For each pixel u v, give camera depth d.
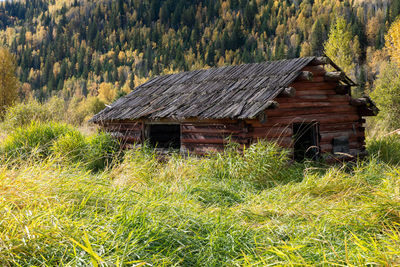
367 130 18.09
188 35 188.62
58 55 189.75
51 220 4.05
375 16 141.38
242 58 154.25
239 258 4.15
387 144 13.16
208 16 199.12
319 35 135.00
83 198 4.83
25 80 167.12
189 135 11.70
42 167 5.73
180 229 4.43
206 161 9.00
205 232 4.67
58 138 11.86
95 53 184.88
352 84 12.51
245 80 12.13
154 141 14.45
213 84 12.79
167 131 14.87
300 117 11.43
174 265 3.66
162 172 8.56
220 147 11.00
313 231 4.55
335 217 4.85
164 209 5.00
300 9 175.62
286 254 3.82
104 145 12.26
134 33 191.62
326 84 12.24
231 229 4.75
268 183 8.20
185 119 11.36
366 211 4.85
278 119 11.00
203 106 11.45
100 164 11.32
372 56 110.62
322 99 12.04
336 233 4.57
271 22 176.50
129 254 3.69
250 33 177.62
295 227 4.78
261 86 11.27
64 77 173.00
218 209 5.69
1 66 39.97
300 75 11.34
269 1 190.00
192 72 14.83
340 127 12.45
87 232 3.93
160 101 13.12
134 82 148.50
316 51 133.88
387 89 19.25
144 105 13.30
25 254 3.60
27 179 4.95
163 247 4.06
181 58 161.62
